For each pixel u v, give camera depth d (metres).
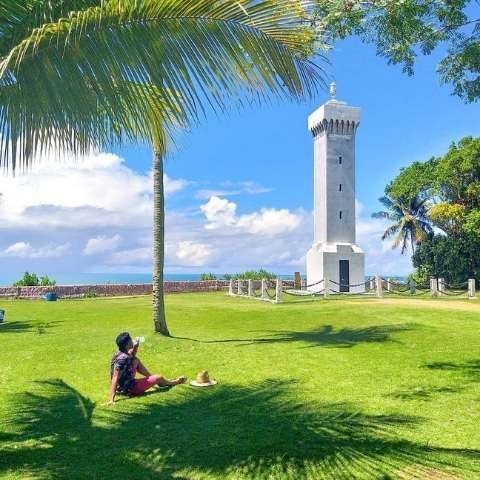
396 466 5.24
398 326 14.96
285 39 4.14
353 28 7.73
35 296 33.12
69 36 3.83
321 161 42.50
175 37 4.03
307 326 16.17
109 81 4.05
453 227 46.41
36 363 11.01
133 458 5.63
